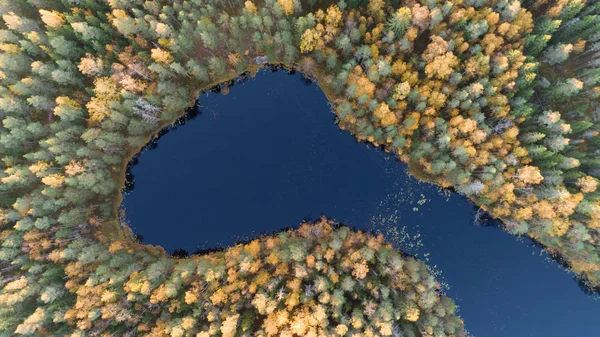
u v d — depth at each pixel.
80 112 61.47
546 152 57.16
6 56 57.31
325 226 66.38
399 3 60.19
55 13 57.78
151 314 58.66
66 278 59.59
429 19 57.00
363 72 60.47
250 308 59.41
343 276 59.66
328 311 57.12
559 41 61.69
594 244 59.75
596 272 61.69
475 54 58.28
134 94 61.25
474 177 61.34
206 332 53.94
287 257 58.69
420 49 61.62
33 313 55.91
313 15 62.59
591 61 60.06
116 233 66.56
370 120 62.84
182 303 58.16
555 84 60.62
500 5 57.12
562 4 57.22
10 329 54.72
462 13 56.03
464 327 66.00
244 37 64.06
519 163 59.31
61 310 56.41
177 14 62.62
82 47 62.62
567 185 60.03
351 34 58.34
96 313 55.25
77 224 61.84
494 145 58.75
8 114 60.62
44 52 60.75
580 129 58.41
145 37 61.03
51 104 61.03
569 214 58.00
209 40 60.00
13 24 57.41
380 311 55.72
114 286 58.72
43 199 59.19
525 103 59.28
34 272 58.06
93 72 61.00
